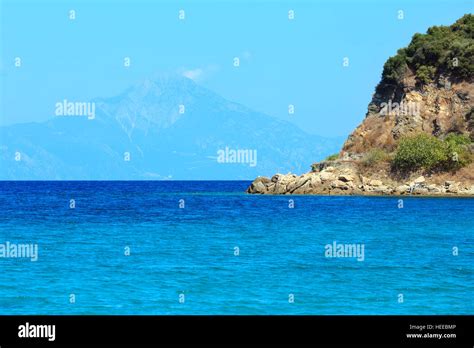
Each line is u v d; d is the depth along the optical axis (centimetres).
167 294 4259
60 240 7212
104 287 4481
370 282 4653
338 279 4762
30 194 19738
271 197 14638
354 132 15525
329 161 14988
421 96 15138
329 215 10031
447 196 13238
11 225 9006
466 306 3944
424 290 4381
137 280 4725
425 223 8769
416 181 13538
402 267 5278
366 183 14075
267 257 5847
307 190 14700
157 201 15088
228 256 5912
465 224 8625
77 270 5162
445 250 6253
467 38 15762
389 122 15100
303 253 6100
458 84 15025
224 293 4284
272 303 4016
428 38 15900
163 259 5744
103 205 13588
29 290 4391
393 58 15725
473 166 13525
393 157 14150
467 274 4959
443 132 14562
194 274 4969
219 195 17950
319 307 3919
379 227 8350
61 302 4047
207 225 8844
